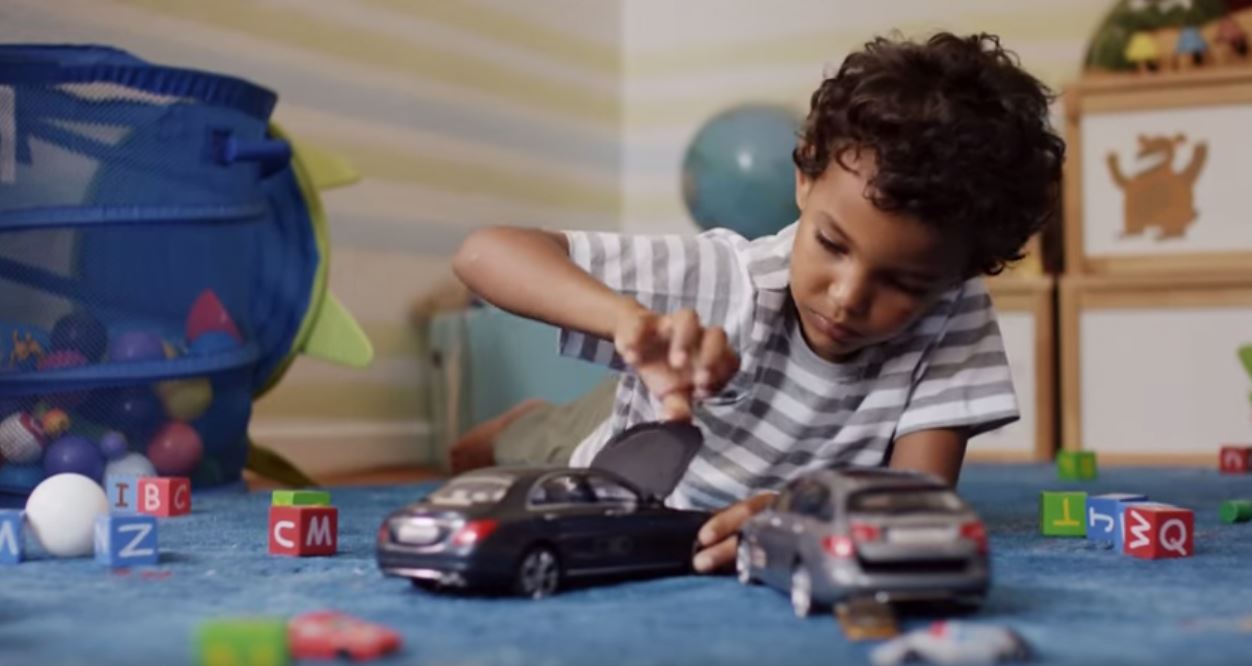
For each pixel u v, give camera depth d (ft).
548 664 2.36
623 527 3.37
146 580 3.55
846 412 4.39
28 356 6.31
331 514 4.14
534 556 3.15
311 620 2.53
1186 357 11.08
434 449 10.93
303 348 7.89
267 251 7.93
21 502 6.29
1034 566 3.83
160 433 6.81
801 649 2.50
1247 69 10.94
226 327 7.13
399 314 10.90
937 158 3.50
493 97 12.28
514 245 3.96
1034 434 11.38
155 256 6.79
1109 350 11.25
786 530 2.98
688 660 2.39
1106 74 11.78
